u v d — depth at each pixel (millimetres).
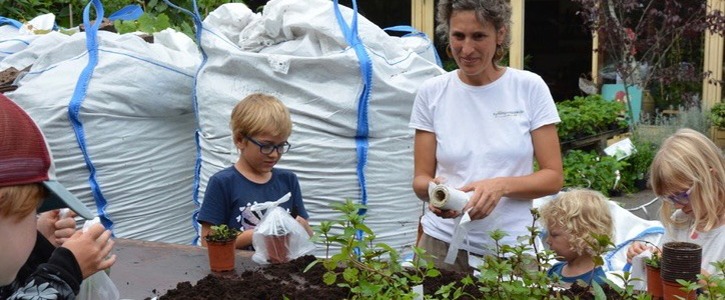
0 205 1818
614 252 3754
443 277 2703
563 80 10953
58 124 4348
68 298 1985
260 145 3408
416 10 10445
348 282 2502
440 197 2963
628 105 8914
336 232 4262
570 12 10766
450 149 3203
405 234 4445
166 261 3096
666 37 9109
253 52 4430
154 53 4723
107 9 6879
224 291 2627
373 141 4266
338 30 4352
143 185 4566
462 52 3080
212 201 3447
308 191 4230
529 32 10906
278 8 4445
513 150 3135
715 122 9070
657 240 3869
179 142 4711
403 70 4371
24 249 1894
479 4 3023
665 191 3023
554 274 2541
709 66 9547
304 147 4191
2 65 4898
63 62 4598
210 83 4328
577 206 3094
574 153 7750
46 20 5824
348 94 4203
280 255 3025
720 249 2945
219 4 7277
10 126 1856
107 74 4461
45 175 1911
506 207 3193
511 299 2299
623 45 8852
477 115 3184
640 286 2787
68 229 2445
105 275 2375
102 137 4418
